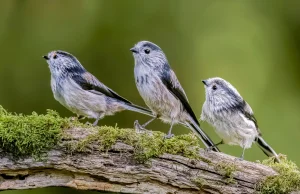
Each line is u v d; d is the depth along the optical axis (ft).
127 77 49.32
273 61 50.85
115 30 49.78
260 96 49.24
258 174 25.44
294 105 49.75
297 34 53.72
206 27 50.62
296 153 47.32
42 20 49.93
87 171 24.73
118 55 49.52
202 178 25.13
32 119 24.66
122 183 24.99
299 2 53.47
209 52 49.85
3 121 24.30
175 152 25.13
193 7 50.88
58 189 45.16
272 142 47.67
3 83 48.57
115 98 30.19
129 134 25.07
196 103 48.24
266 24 51.98
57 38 49.52
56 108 48.19
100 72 49.24
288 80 51.13
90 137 24.75
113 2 50.21
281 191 25.25
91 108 29.68
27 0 50.21
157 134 25.66
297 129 48.39
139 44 30.35
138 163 24.90
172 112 30.45
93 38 49.60
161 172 24.98
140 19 50.08
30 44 49.39
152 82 29.96
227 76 49.16
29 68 48.93
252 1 52.49
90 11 50.06
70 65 29.43
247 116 29.58
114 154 24.85
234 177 25.26
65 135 24.64
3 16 50.06
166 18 50.34
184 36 50.08
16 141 24.07
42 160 24.48
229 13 51.31
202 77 49.03
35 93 48.49
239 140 29.66
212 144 30.58
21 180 24.67
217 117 29.55
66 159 24.64
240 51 50.03
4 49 49.29
